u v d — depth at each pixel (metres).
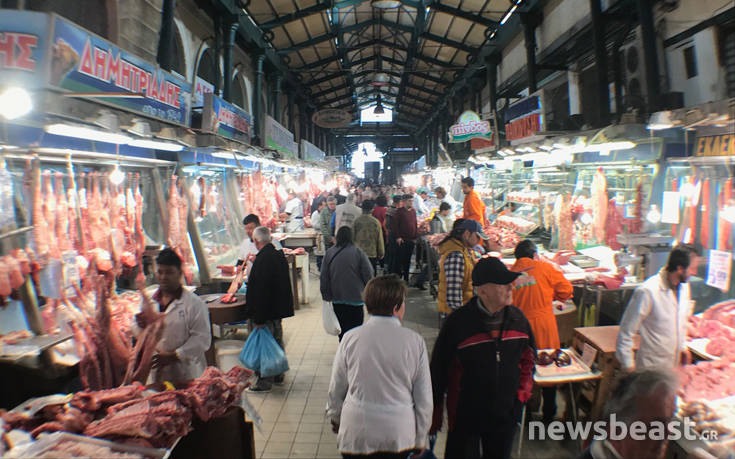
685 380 2.85
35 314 3.41
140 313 3.14
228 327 5.92
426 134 28.48
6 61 3.09
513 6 9.17
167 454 2.13
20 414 2.38
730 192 3.85
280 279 4.55
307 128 22.84
